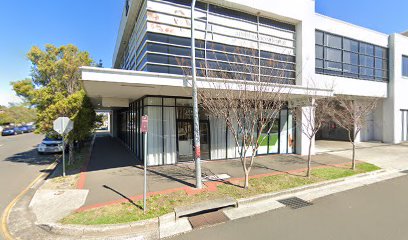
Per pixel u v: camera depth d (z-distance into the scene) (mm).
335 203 5922
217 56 10438
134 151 13398
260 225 4758
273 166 10016
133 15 11680
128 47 15766
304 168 9648
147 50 9195
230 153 11805
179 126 10797
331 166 10023
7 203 6234
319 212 5367
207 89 7344
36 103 10281
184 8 9891
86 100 10773
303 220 4953
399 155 12938
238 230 4566
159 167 9875
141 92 9516
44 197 6367
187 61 9828
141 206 5598
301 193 6750
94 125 12273
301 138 12891
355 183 7750
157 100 10344
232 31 10938
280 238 4215
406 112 19172
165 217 5023
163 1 9492
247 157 12156
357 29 16344
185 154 10930
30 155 13945
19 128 38375
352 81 15938
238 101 7113
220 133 11609
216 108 6969
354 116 9680
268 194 6348
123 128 19406
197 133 6879
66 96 10852
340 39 15484
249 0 10898
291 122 13430
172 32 9633
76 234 4559
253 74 7426
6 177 8969
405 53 18766
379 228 4535
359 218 5008
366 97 17438
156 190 6766
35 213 5445
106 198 6191
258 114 7184
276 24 12336
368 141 19562
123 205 5684
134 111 13422
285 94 8938
